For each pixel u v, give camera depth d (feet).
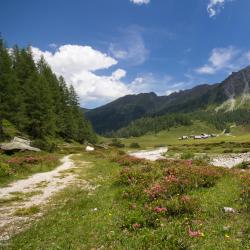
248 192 55.11
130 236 38.75
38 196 74.28
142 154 283.38
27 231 44.91
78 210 54.70
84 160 179.42
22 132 267.59
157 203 49.80
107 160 159.63
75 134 370.12
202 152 261.44
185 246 33.86
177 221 42.32
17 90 264.72
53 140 308.40
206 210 47.03
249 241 34.73
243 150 243.19
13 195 75.46
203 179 66.74
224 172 78.74
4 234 46.16
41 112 282.36
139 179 73.97
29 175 110.83
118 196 60.54
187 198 49.73
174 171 75.00
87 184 90.22
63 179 101.60
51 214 54.08
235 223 41.42
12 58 346.54
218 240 35.91
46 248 37.29
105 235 39.73
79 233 41.42
